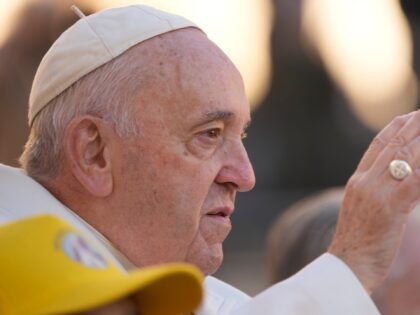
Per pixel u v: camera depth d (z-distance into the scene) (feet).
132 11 34.19
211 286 38.52
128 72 33.12
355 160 100.58
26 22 62.23
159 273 22.74
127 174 32.96
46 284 22.25
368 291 32.48
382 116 100.94
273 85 95.81
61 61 33.68
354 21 97.60
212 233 33.37
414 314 46.34
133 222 33.06
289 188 99.14
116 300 23.20
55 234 23.02
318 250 46.03
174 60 33.19
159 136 32.83
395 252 32.73
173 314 24.77
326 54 96.78
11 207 32.81
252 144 98.22
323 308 31.83
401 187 32.48
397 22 99.96
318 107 98.84
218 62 33.58
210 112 32.91
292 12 94.32
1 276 22.33
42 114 33.91
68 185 33.47
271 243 48.39
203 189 32.99
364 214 32.63
